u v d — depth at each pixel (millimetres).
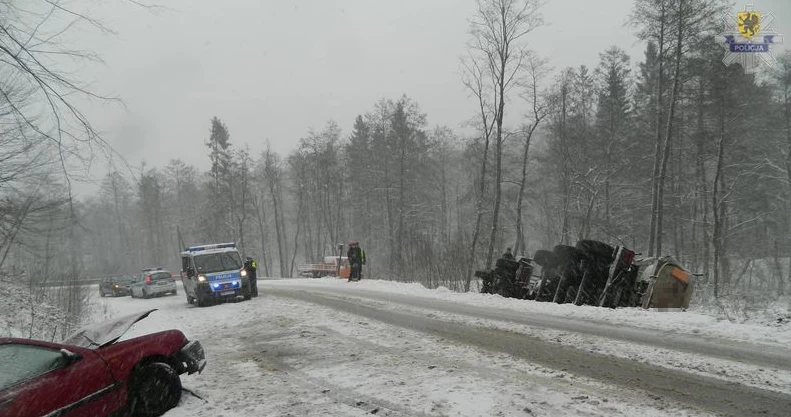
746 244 36250
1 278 16672
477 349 8625
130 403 5832
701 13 24328
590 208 33781
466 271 22203
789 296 18984
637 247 40750
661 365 7125
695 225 34219
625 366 7152
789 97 32500
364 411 5695
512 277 16406
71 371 5203
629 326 10016
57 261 29828
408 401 5949
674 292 12383
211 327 13625
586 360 7574
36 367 5016
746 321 10125
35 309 14180
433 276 23359
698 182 32875
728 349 7828
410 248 27953
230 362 8852
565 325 10461
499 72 28375
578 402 5688
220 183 55594
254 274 21047
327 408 5891
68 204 9078
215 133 55125
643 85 38000
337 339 10219
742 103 29562
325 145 51281
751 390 5922
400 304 15219
